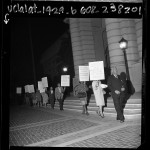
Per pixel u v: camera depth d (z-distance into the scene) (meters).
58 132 7.11
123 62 12.90
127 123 7.34
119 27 13.22
